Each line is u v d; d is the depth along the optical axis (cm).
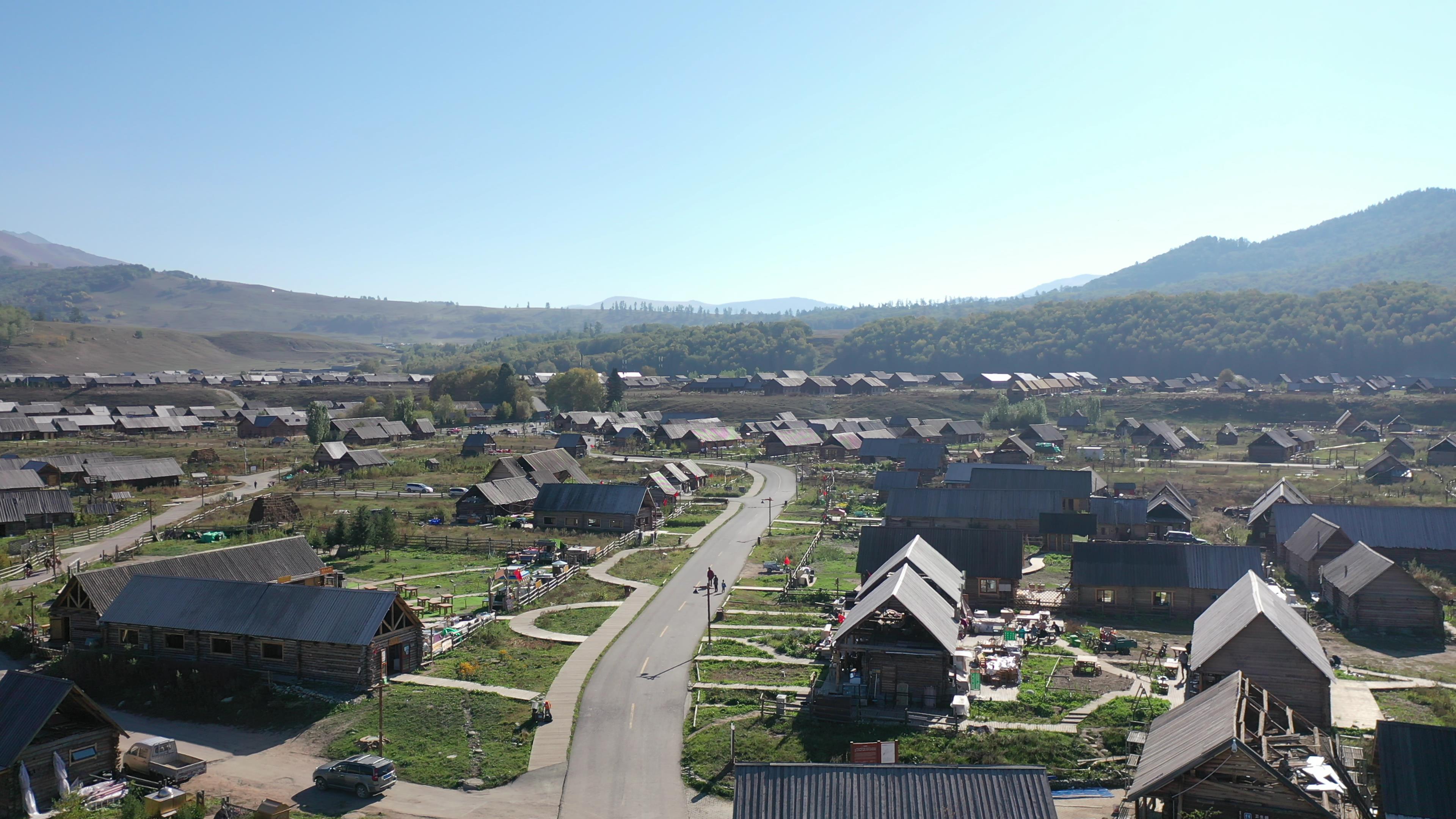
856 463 16825
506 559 9219
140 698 5619
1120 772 4359
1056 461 16625
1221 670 5038
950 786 3241
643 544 10012
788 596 7681
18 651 6338
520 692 5503
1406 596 6744
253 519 10800
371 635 5547
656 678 5719
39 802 4206
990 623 6769
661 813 4097
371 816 4109
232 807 4134
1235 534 10506
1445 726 4722
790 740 4766
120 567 6588
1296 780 3525
